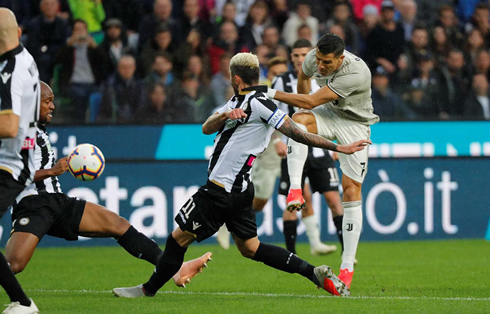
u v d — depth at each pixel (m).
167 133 36.38
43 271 27.00
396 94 39.75
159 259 18.39
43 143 19.53
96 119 37.94
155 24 39.22
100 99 38.03
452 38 40.91
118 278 24.92
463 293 20.78
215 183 17.38
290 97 20.31
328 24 41.78
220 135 17.56
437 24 41.06
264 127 17.36
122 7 39.50
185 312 16.55
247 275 25.77
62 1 39.38
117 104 38.16
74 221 19.11
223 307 17.41
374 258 30.86
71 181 35.59
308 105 20.36
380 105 39.47
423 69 40.19
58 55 38.41
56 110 37.66
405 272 26.41
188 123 36.47
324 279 18.67
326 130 21.27
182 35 39.62
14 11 39.28
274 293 20.86
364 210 37.16
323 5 41.91
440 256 31.45
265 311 16.75
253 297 19.66
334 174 28.41
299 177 20.62
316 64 21.36
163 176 36.25
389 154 37.22
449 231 37.59
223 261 30.39
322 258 31.22
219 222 17.75
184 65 39.09
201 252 34.12
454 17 41.41
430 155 37.44
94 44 38.69
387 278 24.66
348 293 19.09
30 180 16.08
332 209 28.42
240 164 17.33
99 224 19.30
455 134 37.56
